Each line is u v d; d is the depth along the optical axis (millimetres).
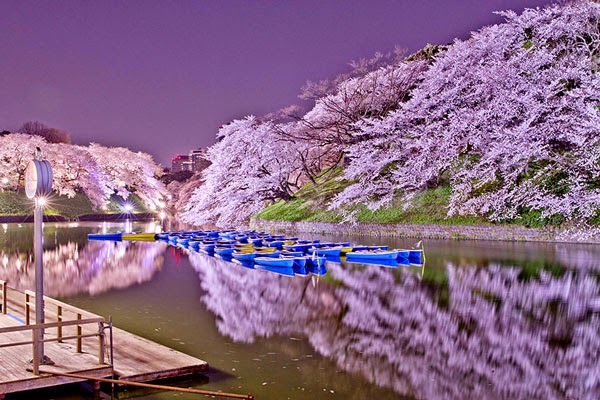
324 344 13562
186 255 35281
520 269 24969
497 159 37750
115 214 90875
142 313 17266
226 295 20500
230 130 55062
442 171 43812
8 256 34594
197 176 99500
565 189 34688
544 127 34844
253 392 10141
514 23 40875
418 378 11078
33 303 13727
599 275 23156
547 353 12852
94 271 27734
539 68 39688
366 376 11117
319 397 9969
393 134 45500
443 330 14969
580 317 16344
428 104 42438
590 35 38531
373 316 16688
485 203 37219
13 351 10414
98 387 9633
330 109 54000
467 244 34875
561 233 34156
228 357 12391
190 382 10555
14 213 73750
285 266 27406
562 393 10320
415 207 43125
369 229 43844
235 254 31969
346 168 51656
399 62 52531
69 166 84938
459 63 41531
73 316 14047
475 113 38250
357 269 26828
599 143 34344
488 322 15820
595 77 35219
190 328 15234
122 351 10820
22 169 79000
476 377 11156
